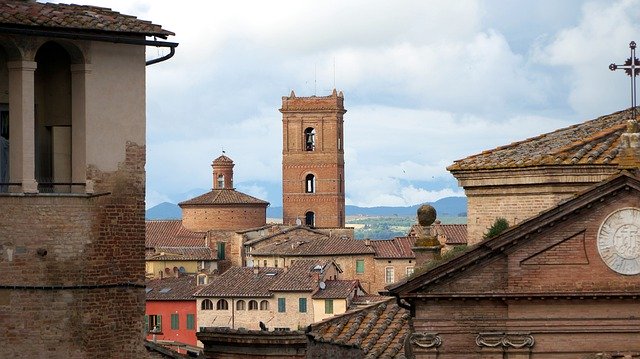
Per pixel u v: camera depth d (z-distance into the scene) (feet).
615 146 196.95
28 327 160.25
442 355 175.32
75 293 161.89
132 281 165.78
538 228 172.65
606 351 174.91
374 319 197.47
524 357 175.01
